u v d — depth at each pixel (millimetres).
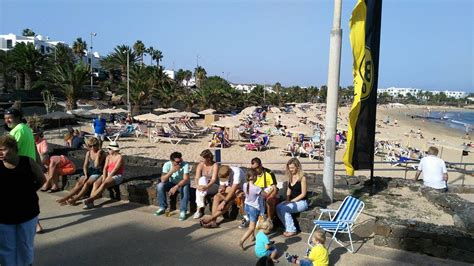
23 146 4742
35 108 36938
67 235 5887
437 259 5395
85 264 4930
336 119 7117
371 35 7207
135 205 7520
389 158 25062
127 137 27000
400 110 141750
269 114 61781
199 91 50844
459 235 5359
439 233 5457
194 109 51062
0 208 3910
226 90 59875
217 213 6406
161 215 6980
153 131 27156
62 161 8297
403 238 5676
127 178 8406
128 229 6223
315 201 7348
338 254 5496
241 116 36688
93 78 66688
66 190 8281
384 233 5785
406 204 7832
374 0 7137
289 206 6273
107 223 6473
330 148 7168
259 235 5188
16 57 42438
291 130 27797
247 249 5562
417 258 5414
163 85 48469
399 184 9094
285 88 124875
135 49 74000
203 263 5062
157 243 5684
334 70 6938
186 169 7000
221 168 6613
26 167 4035
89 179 7531
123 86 43406
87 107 40688
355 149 7523
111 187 7887
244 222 6391
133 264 4973
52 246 5461
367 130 7586
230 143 26562
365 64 7238
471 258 5270
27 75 43469
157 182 7871
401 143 36406
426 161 8680
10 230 3959
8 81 48031
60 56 50250
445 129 64875
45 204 7395
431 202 7941
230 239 5926
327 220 6215
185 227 6402
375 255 5488
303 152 23234
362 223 6195
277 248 5660
